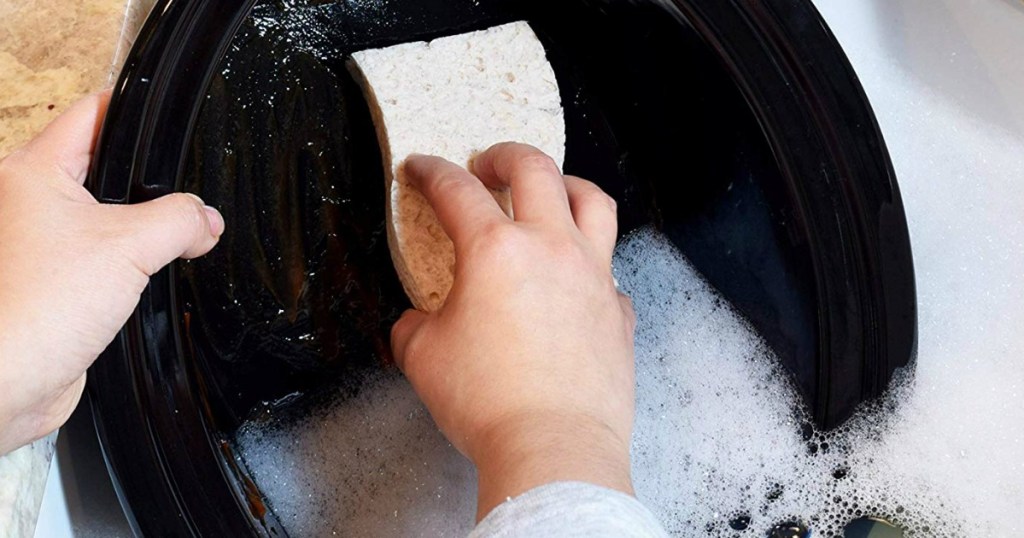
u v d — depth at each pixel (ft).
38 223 1.37
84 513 1.61
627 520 1.24
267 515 1.66
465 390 1.39
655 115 1.86
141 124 1.49
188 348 1.59
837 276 1.77
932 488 1.88
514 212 1.47
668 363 1.90
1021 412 1.91
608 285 1.45
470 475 1.76
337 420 1.76
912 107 2.04
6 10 1.60
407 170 1.62
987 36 1.91
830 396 1.83
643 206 1.94
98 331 1.39
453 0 1.80
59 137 1.44
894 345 1.82
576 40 1.84
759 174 1.78
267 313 1.70
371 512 1.73
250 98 1.69
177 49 1.51
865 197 1.76
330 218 1.73
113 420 1.50
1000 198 2.01
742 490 1.86
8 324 1.32
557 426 1.33
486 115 1.71
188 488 1.54
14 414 1.35
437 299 1.64
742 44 1.70
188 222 1.43
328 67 1.73
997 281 1.98
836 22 2.02
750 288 1.88
